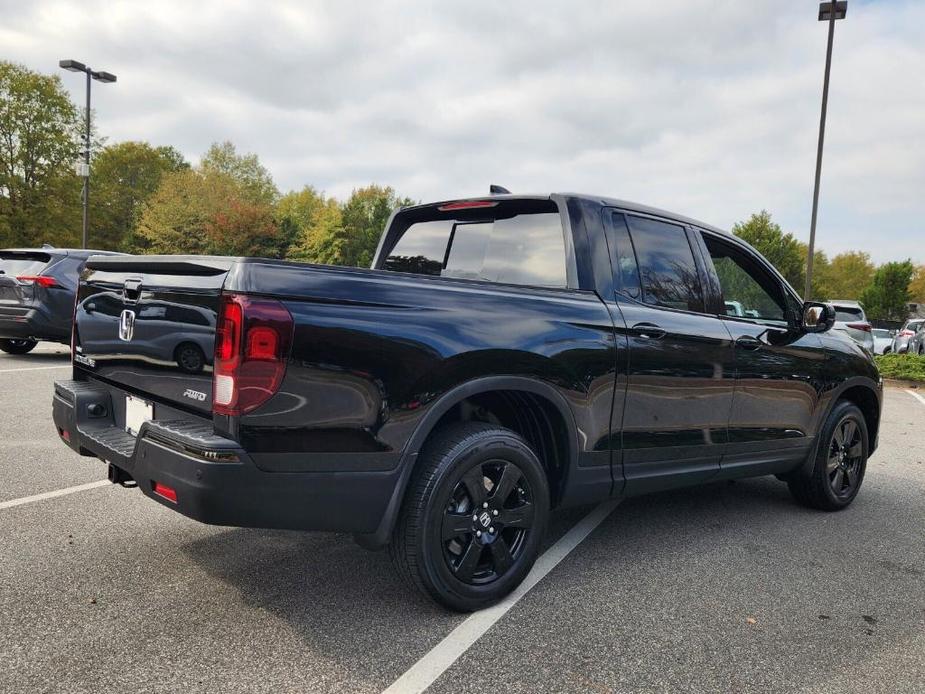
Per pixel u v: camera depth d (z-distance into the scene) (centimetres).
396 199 6625
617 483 325
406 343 250
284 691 215
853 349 464
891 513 449
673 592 305
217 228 5222
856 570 341
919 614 291
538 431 310
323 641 248
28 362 1005
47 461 480
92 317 315
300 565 317
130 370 285
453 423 280
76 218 4047
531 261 338
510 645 250
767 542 379
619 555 350
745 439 388
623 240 341
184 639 246
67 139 4003
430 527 258
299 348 228
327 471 237
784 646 258
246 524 229
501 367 274
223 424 225
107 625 254
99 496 409
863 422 466
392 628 259
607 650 250
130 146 6744
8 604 268
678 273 362
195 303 242
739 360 377
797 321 424
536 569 327
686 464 358
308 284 234
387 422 247
